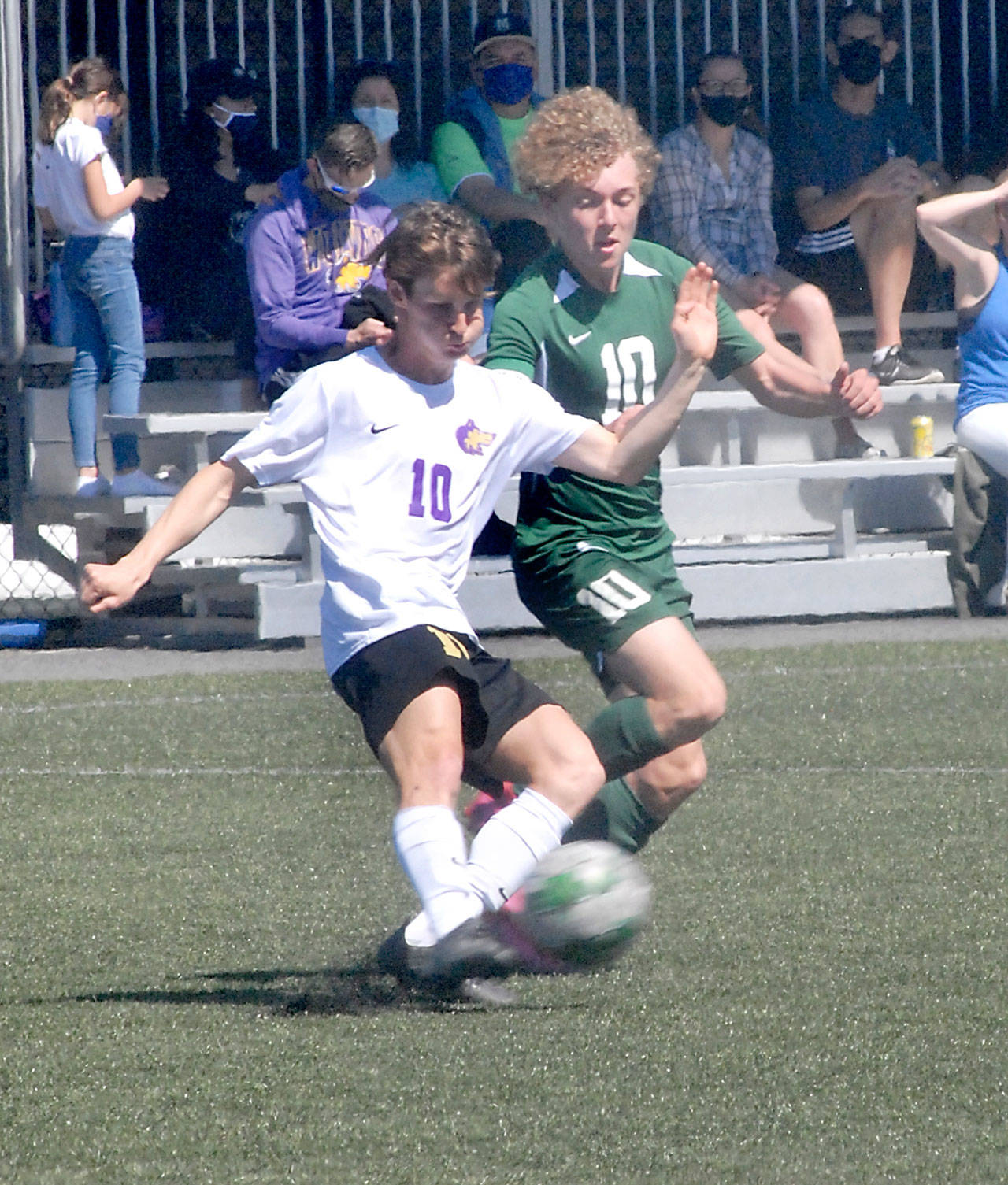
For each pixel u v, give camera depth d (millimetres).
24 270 44094
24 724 30141
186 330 45188
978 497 40594
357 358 15180
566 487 18141
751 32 49844
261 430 15023
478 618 39812
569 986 15547
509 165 41906
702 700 17078
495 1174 11383
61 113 39406
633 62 49406
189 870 20391
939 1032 14117
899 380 45188
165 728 29688
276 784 25391
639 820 18297
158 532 14711
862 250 45031
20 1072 13484
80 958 16797
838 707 30266
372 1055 13766
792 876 19547
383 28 48000
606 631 17578
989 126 50156
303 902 18891
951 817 22406
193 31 47375
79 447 40938
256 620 39656
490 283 14945
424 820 14531
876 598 41250
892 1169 11359
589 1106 12570
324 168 38375
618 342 18422
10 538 46031
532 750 15070
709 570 40344
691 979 15680
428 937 14562
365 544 14875
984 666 34062
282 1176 11422
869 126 45281
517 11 47938
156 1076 13367
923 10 50156
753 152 42844
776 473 41906
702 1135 12008
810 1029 14242
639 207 18203
